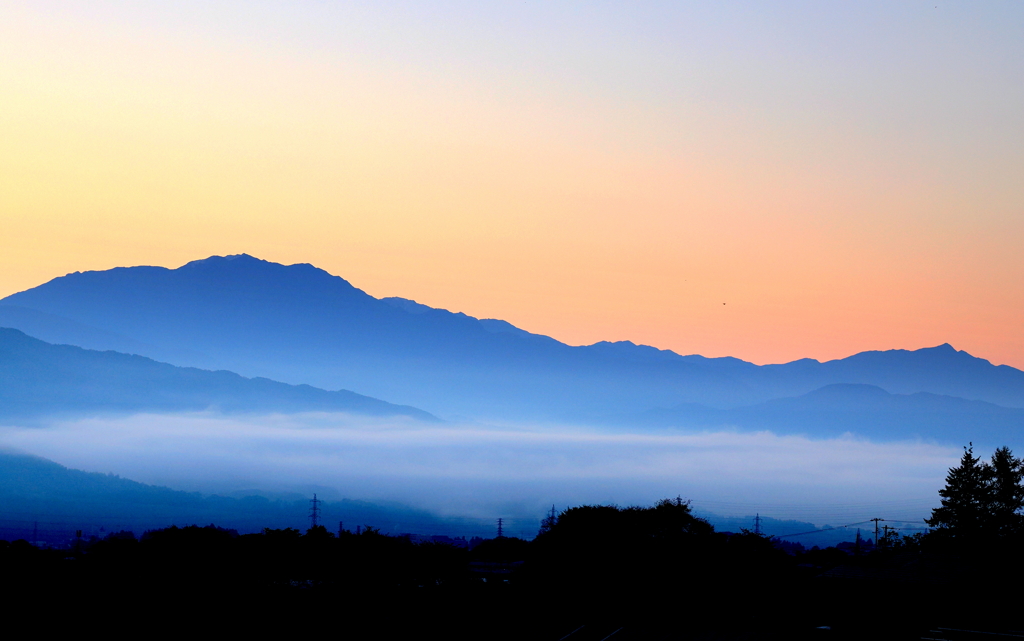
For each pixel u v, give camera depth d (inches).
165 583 4847.4
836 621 3905.0
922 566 4224.9
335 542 5487.2
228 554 5226.4
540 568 5206.7
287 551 5324.8
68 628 4153.5
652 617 4318.4
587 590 4909.0
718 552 5147.6
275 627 4333.2
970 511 6402.6
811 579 4237.2
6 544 5949.8
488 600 4842.5
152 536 5531.5
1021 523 6225.4
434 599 4835.1
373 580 5009.8
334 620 4456.2
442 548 5757.9
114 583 4822.8
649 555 5132.9
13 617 4224.9
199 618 4399.6
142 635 4136.3
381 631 4343.0
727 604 4414.4
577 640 4065.0
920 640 3442.4
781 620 3996.1
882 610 3914.9
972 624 3722.9
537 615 4584.2
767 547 5388.8
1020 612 3747.5
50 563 5196.9
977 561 4269.2
